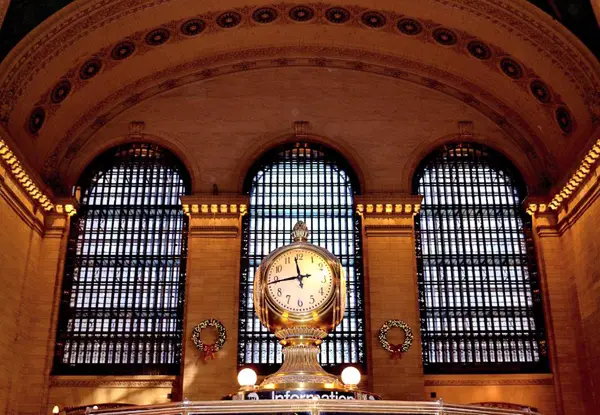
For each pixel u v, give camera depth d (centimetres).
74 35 2597
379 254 2798
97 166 3003
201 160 2980
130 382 2661
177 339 2738
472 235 2912
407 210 2855
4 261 2494
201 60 3080
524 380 2667
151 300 2800
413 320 2705
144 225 2923
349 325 2745
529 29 2594
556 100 2741
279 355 2695
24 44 2427
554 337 2698
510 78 2888
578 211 2667
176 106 3062
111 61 2870
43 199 2755
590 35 2389
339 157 3022
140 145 3030
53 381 2639
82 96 2917
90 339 2734
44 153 2881
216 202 2847
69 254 2850
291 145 3030
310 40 3067
